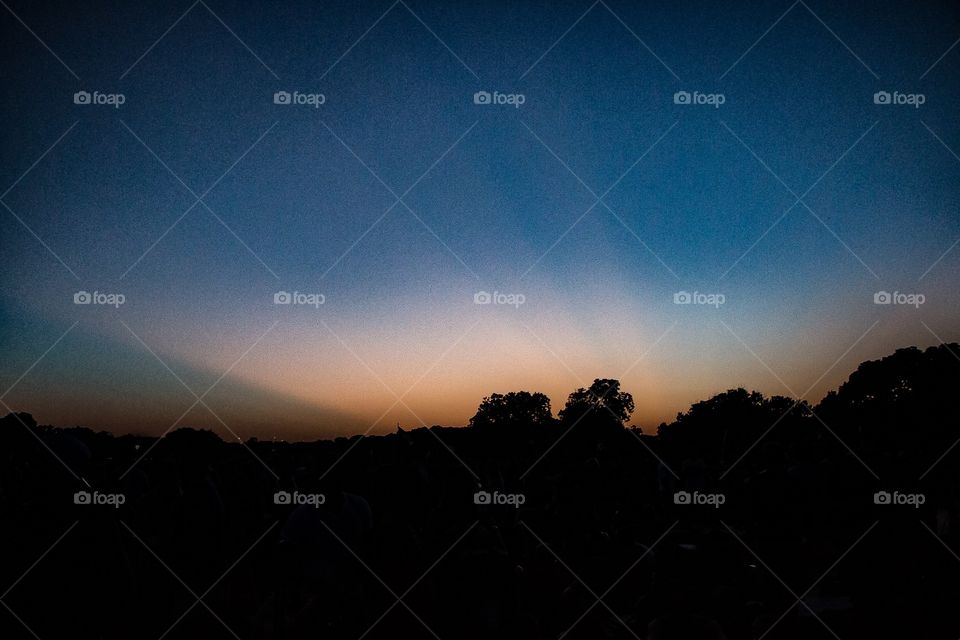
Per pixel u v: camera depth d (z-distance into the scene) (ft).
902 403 35.29
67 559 19.88
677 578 13.25
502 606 14.49
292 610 22.50
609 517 31.86
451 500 21.94
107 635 20.72
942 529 26.09
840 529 24.02
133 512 27.17
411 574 18.85
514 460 29.91
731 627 19.97
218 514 25.91
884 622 20.21
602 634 15.58
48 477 20.16
